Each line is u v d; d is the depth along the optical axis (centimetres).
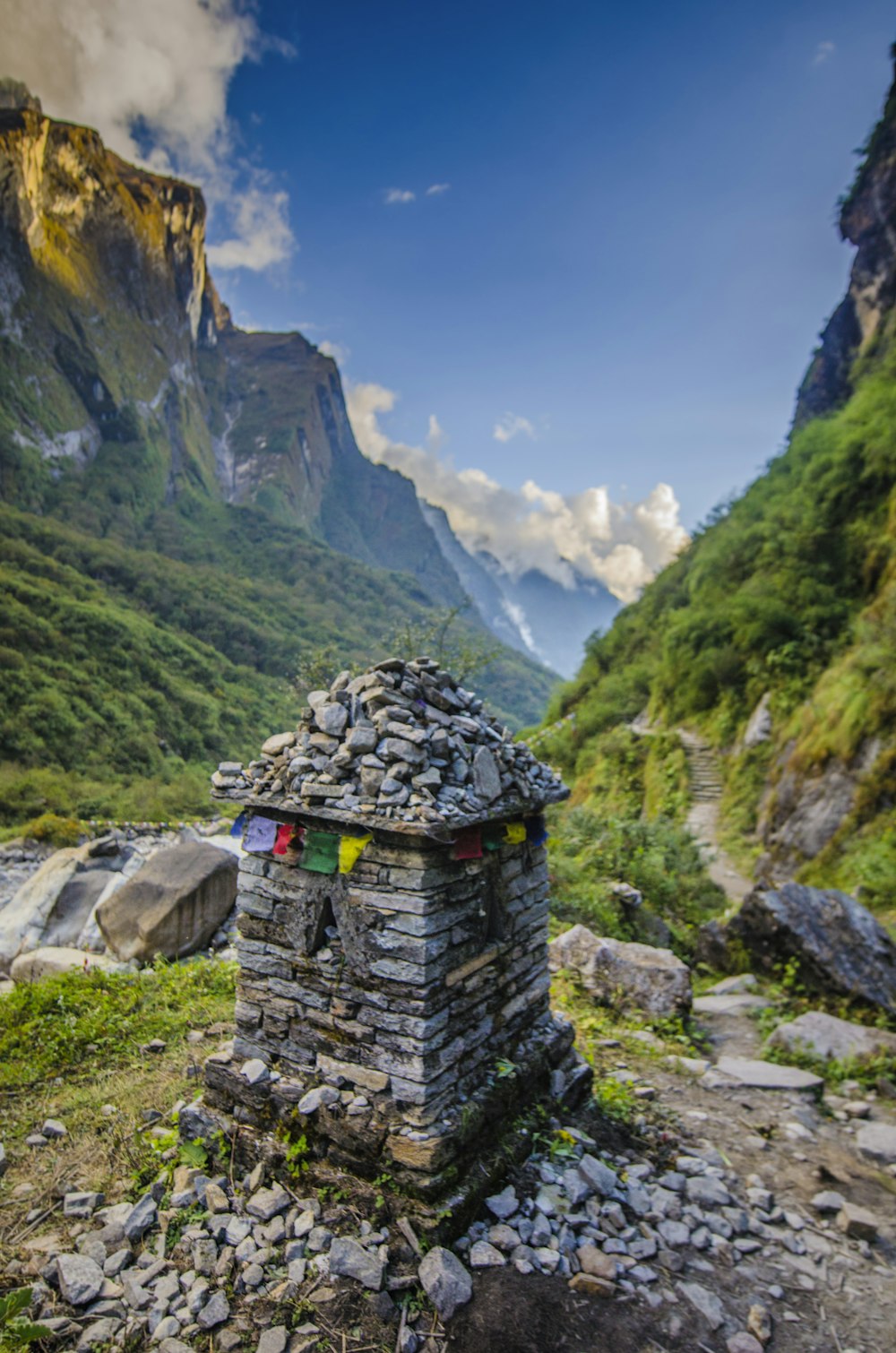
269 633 7600
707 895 1202
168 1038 552
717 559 3075
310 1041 362
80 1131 426
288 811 362
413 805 325
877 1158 450
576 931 718
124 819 3372
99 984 655
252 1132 365
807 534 2333
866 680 1541
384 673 372
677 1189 393
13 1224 343
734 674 2395
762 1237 364
